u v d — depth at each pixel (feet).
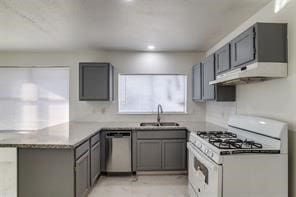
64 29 10.68
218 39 12.42
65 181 7.89
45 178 7.88
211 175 7.12
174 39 12.42
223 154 6.66
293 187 6.77
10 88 15.43
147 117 15.56
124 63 15.52
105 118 15.49
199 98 13.33
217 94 10.69
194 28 10.55
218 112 13.24
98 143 12.48
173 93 15.89
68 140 8.37
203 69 12.52
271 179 6.74
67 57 15.42
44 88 15.46
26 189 7.86
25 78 15.46
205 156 7.88
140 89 15.88
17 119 15.44
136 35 11.66
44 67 15.44
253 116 8.82
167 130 13.32
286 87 7.06
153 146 13.35
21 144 7.69
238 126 9.20
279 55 6.95
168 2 7.75
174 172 13.56
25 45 13.65
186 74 15.60
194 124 14.01
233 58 8.53
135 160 13.37
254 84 9.00
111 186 11.74
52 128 12.19
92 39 12.38
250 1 7.72
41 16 9.05
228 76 8.02
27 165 7.84
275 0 7.55
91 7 8.18
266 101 8.15
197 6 8.09
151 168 13.34
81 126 13.19
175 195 10.62
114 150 13.23
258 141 7.89
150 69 15.56
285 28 6.96
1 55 15.33
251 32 7.15
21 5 8.03
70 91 15.42
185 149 13.37
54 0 7.63
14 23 9.87
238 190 6.66
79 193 8.59
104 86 13.91
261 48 6.90
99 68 13.91
